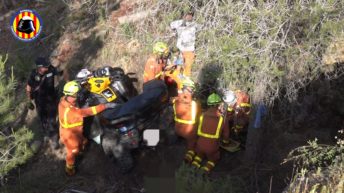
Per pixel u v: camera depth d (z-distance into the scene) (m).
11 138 7.20
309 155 5.21
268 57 5.82
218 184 5.83
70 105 6.17
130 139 6.25
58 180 6.79
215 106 6.00
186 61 7.00
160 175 6.06
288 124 6.52
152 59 6.92
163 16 7.59
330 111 6.37
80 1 10.73
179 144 6.92
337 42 6.00
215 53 6.48
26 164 7.21
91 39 9.02
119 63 8.13
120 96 6.88
